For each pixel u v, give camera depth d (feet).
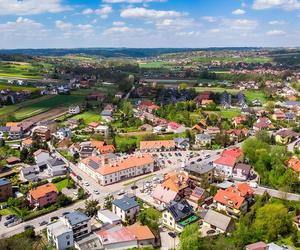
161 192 502.38
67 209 483.10
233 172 586.45
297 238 402.11
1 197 517.96
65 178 593.01
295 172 545.03
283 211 418.92
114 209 463.42
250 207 471.21
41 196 490.08
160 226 437.99
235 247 373.40
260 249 362.74
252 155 620.08
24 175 581.94
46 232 420.36
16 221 447.42
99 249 375.25
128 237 387.75
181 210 442.09
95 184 570.87
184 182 523.29
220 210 468.75
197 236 372.99
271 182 548.72
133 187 552.41
